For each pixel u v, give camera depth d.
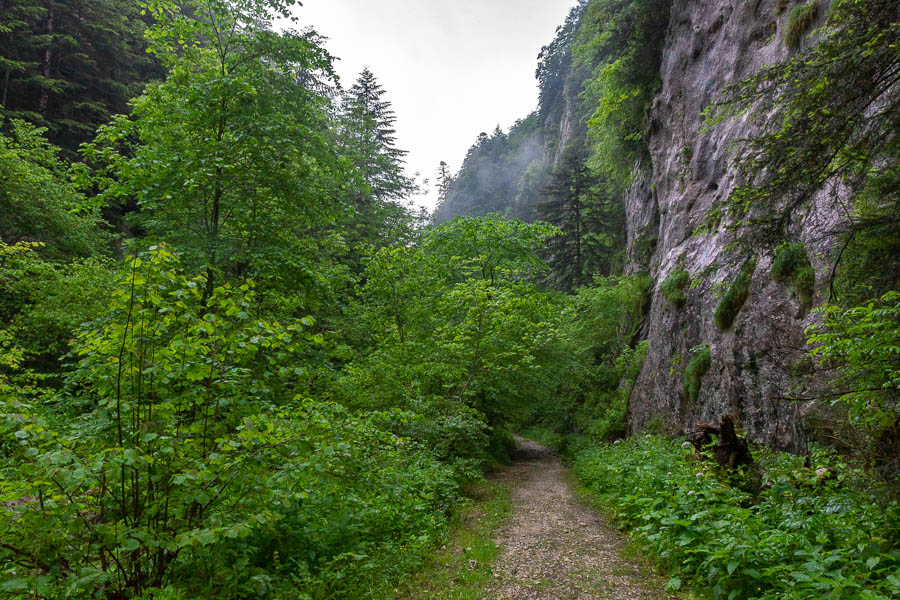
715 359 11.16
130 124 9.06
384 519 5.72
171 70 9.66
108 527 3.03
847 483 5.04
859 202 5.23
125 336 3.36
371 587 4.37
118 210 21.98
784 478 5.78
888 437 4.74
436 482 7.67
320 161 10.44
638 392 16.09
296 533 4.70
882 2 4.18
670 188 16.44
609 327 22.66
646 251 20.31
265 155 9.23
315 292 10.04
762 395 9.20
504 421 20.00
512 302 13.07
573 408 22.91
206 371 3.60
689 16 16.52
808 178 4.96
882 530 4.01
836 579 3.42
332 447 3.87
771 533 4.47
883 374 4.32
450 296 13.23
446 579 4.97
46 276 12.36
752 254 5.57
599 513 8.11
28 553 2.90
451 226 18.62
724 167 12.86
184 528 3.46
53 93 22.97
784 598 3.53
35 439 2.83
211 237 8.89
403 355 12.69
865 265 5.12
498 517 7.60
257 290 9.80
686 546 5.02
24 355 11.70
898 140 4.58
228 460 3.50
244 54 9.62
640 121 20.17
